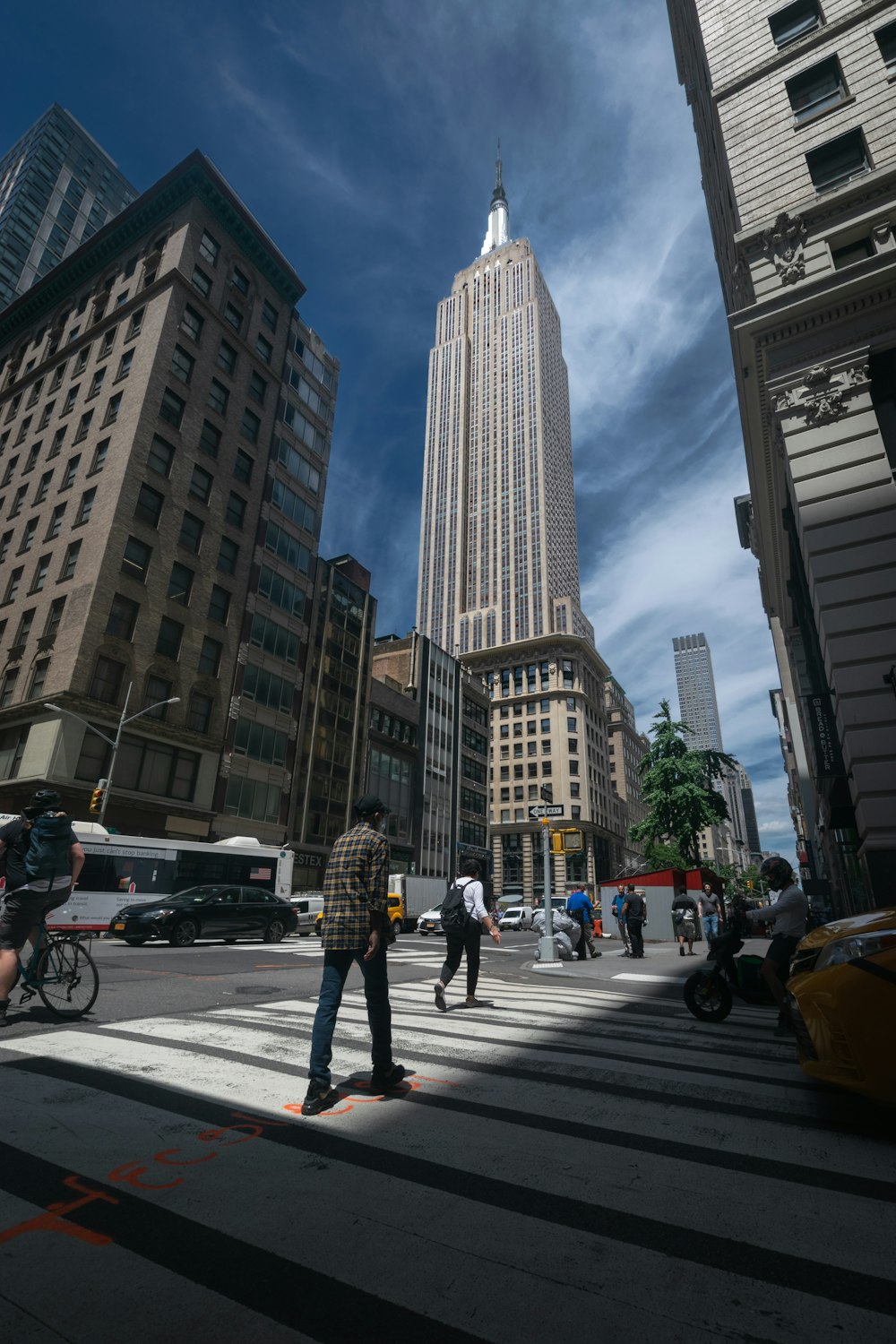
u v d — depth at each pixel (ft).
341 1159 10.01
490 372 491.31
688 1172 9.88
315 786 135.13
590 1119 12.21
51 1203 8.31
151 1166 9.52
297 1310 6.31
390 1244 7.58
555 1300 6.56
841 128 51.03
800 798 116.67
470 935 25.67
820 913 74.28
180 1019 20.76
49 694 92.43
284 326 144.15
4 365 148.46
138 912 54.90
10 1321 6.04
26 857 19.22
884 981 11.87
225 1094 12.92
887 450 41.75
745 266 52.11
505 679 311.06
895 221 45.91
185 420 115.14
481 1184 9.28
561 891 266.16
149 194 129.18
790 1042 20.07
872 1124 12.19
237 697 117.29
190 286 119.85
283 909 64.85
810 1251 7.62
